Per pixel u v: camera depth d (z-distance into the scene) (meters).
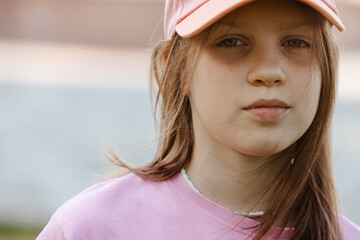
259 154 1.31
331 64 1.41
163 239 1.39
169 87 1.50
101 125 7.55
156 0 15.45
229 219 1.38
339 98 8.87
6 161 6.27
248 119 1.29
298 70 1.31
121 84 10.05
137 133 7.03
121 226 1.41
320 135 1.43
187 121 1.50
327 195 1.53
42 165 6.18
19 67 11.30
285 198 1.41
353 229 1.55
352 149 6.59
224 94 1.30
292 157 1.43
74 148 6.67
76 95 9.20
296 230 1.43
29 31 14.52
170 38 1.48
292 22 1.30
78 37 14.38
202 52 1.34
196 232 1.39
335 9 1.39
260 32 1.29
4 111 8.20
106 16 14.42
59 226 1.43
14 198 5.36
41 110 8.32
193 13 1.38
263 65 1.28
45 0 15.63
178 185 1.46
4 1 15.36
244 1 1.27
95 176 1.82
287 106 1.30
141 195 1.48
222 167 1.41
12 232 4.66
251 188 1.41
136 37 14.27
